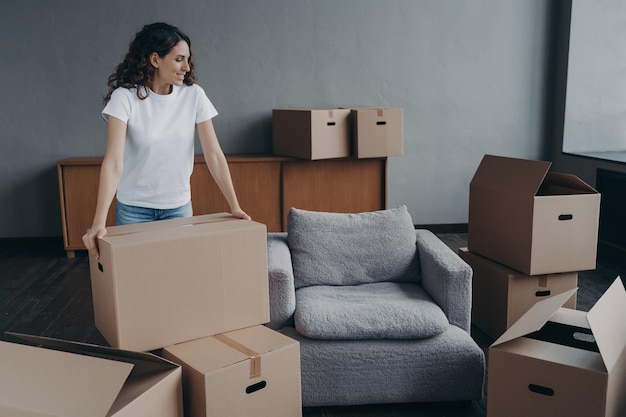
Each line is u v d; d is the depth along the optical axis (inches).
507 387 77.7
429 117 203.8
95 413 57.8
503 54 202.5
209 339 77.7
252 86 196.2
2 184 192.9
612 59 196.9
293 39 195.2
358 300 99.3
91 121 191.5
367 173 190.7
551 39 203.0
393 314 93.3
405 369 92.1
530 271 105.7
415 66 200.5
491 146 207.5
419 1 197.3
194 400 71.5
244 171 185.8
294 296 98.5
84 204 181.3
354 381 92.1
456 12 199.2
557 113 204.5
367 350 91.7
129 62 87.1
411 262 110.3
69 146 192.2
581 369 72.1
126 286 71.0
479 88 203.6
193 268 75.3
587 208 106.3
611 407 73.2
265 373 74.3
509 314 109.4
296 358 77.3
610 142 201.8
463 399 93.5
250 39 193.8
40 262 178.9
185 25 191.0
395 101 201.8
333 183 189.8
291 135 183.6
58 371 62.4
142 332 72.9
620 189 172.7
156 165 90.3
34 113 189.9
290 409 77.8
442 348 92.0
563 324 85.3
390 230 111.1
